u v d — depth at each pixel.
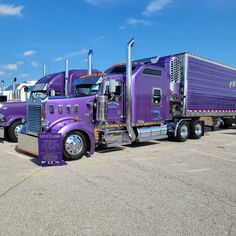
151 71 11.05
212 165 8.10
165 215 4.51
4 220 4.29
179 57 13.01
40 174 6.92
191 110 13.39
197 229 4.03
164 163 8.30
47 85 13.62
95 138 9.46
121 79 10.20
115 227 4.07
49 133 7.91
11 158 8.80
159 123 11.46
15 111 12.34
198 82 13.86
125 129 10.34
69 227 4.06
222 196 5.44
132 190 5.74
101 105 9.38
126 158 8.96
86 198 5.25
